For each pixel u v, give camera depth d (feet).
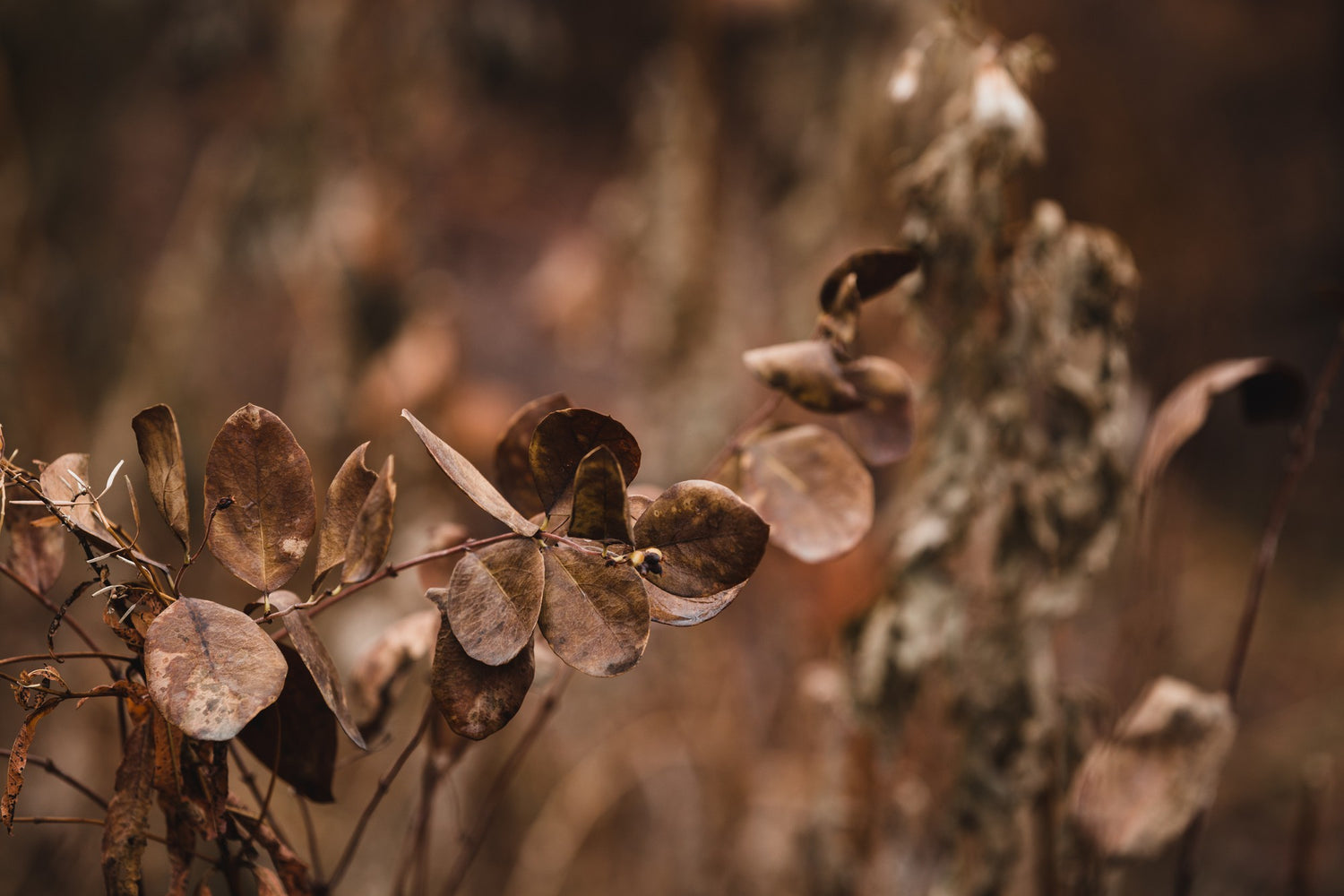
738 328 5.89
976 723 2.64
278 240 5.62
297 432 5.48
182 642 1.83
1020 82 2.48
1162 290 6.92
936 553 2.63
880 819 3.23
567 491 1.89
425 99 5.98
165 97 7.43
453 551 1.88
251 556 1.90
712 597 1.86
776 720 5.12
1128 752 2.43
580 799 5.46
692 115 5.91
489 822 2.46
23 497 2.04
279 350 6.68
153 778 1.90
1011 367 2.53
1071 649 3.98
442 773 2.29
